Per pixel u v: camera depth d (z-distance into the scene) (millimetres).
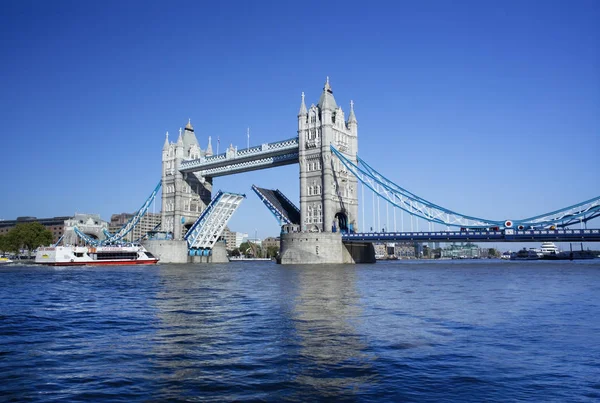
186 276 71938
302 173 125625
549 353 18312
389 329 23125
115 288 50250
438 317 26828
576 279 58875
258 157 138500
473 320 25734
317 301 35094
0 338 22531
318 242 115375
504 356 17875
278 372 16047
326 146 120750
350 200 128875
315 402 13289
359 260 132000
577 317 26812
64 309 33156
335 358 17703
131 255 130625
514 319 26062
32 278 69375
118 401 13492
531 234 100875
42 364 17562
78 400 13594
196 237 147000
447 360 17328
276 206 132250
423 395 13688
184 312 30109
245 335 22047
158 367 16875
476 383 14688
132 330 24156
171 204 160250
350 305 32469
